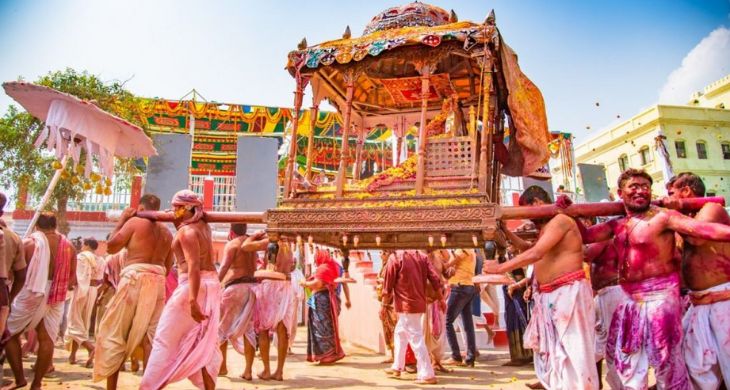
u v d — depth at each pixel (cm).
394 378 630
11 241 494
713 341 363
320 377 640
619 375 365
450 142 445
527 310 738
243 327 604
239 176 1484
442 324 704
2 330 454
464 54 438
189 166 1455
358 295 1031
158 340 427
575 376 356
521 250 433
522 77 478
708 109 2748
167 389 552
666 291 353
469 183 428
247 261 622
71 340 705
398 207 416
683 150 2694
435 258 733
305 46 488
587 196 1652
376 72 584
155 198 530
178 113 1692
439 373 676
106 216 1528
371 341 941
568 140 1725
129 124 583
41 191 1333
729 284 365
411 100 631
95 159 1273
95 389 531
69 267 583
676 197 412
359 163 642
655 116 2717
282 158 1820
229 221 468
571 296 364
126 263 489
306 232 440
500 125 570
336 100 577
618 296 459
